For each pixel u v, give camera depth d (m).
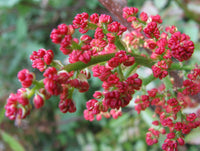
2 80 0.33
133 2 0.25
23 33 0.31
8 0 0.28
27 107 0.08
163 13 0.22
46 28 0.33
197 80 0.12
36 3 0.31
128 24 0.13
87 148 0.33
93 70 0.09
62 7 0.31
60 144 0.37
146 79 0.13
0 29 0.34
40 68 0.09
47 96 0.08
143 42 0.13
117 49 0.11
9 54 0.35
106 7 0.13
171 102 0.11
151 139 0.12
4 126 0.32
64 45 0.09
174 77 0.14
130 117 0.30
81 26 0.10
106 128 0.33
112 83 0.09
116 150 0.32
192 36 0.21
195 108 0.15
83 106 0.27
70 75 0.09
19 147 0.24
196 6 0.18
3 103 0.32
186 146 0.28
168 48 0.10
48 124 0.35
